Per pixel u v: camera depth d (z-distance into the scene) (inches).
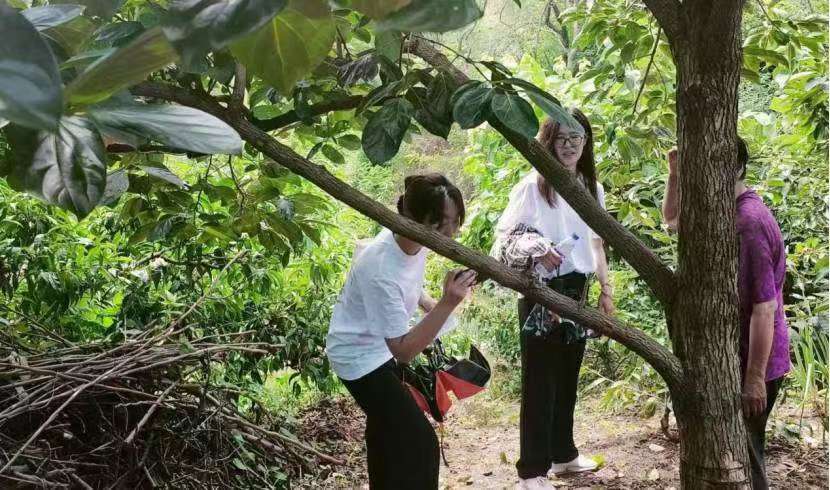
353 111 100.3
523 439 134.3
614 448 160.7
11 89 17.6
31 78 17.8
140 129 30.0
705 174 74.9
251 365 146.8
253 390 160.4
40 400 93.9
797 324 152.2
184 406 108.4
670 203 116.0
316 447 162.7
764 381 99.0
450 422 188.7
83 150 30.8
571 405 143.6
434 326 98.0
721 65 72.1
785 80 144.8
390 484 104.3
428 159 440.5
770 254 97.6
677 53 74.4
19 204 126.1
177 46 21.9
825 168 160.6
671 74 143.2
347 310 104.4
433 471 106.0
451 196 98.7
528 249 110.0
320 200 115.1
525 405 133.4
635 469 148.9
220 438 110.9
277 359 149.7
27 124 17.6
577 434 172.1
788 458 148.5
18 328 121.3
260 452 121.3
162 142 30.1
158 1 60.1
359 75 70.2
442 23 25.5
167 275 141.6
